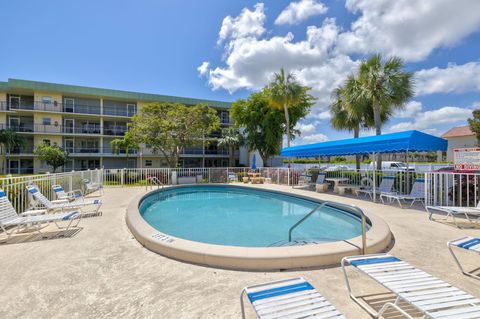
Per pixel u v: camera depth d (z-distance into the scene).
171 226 7.13
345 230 6.52
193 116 19.91
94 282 2.93
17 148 27.06
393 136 7.85
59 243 4.33
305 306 1.80
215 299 2.56
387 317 2.23
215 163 36.91
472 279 2.96
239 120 26.86
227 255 3.37
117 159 30.97
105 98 29.88
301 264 3.34
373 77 12.27
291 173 15.16
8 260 3.57
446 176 7.23
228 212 8.97
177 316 2.28
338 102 17.81
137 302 2.51
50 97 27.55
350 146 9.29
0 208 4.53
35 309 2.38
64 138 28.53
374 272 2.38
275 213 8.78
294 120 25.38
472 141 28.14
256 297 1.91
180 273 3.18
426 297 1.92
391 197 8.21
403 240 4.48
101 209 7.55
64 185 9.26
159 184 14.90
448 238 4.59
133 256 3.75
